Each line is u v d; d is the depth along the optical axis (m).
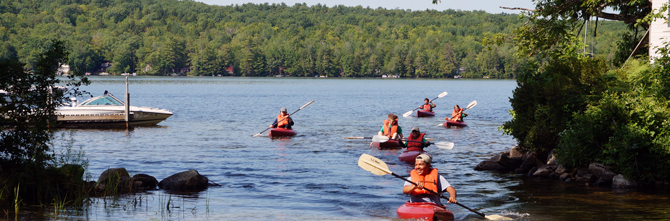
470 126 23.27
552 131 11.59
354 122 25.38
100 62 183.38
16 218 7.25
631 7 15.86
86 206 8.12
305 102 44.06
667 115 10.04
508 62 167.50
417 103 43.09
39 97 8.48
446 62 178.25
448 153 14.71
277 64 188.25
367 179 10.75
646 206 8.34
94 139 17.77
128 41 196.00
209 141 17.44
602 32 64.12
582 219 7.55
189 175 9.73
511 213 7.94
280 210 8.12
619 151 10.02
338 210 8.16
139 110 22.92
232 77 178.62
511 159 12.11
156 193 9.26
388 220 7.57
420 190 8.09
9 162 8.49
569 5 16.06
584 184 10.22
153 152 14.69
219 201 8.72
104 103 22.92
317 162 13.02
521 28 17.16
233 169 11.94
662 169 9.93
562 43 16.20
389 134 16.08
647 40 16.55
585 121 10.56
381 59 189.50
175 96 54.47
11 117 8.41
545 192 9.49
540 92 12.26
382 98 52.53
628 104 10.59
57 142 16.56
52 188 8.52
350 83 118.69
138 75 184.62
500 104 42.47
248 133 20.12
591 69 12.23
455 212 8.05
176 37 196.25
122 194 9.09
